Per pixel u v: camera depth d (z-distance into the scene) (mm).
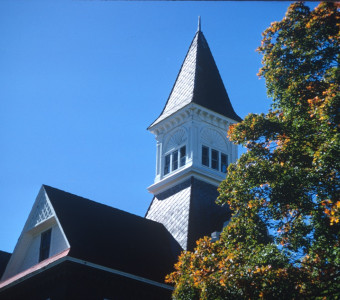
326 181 17516
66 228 28188
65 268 26141
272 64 21812
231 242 19469
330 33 20875
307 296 16000
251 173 19344
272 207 18812
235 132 20969
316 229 17703
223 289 16656
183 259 20250
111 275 27406
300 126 19219
